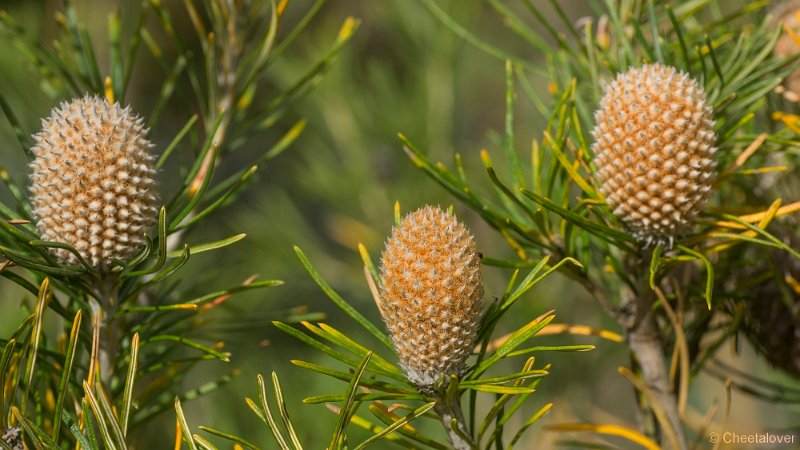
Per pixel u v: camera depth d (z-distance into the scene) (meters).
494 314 0.58
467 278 0.56
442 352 0.56
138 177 0.57
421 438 0.58
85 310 0.60
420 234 0.56
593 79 0.65
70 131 0.56
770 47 0.63
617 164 0.58
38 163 0.57
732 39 0.70
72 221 0.57
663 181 0.58
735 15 0.67
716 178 0.61
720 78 0.62
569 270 0.62
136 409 0.61
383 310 0.57
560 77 0.68
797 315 0.65
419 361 0.57
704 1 0.67
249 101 0.69
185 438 0.56
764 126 0.70
